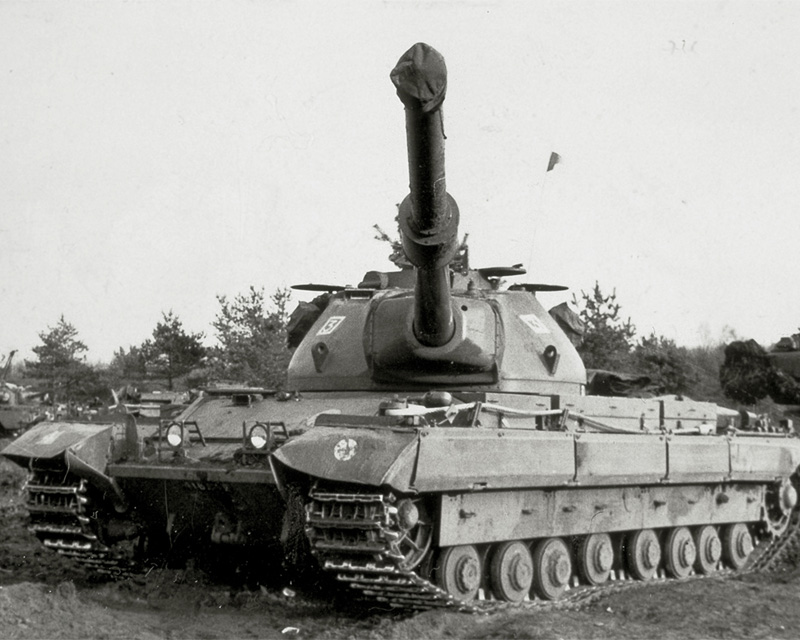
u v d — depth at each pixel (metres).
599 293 25.05
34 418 32.47
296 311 15.55
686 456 13.88
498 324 13.11
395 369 12.79
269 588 12.70
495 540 11.20
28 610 9.79
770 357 21.25
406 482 9.75
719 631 10.63
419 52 8.47
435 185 9.54
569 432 12.05
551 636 9.95
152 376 34.06
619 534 13.49
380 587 10.43
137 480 12.11
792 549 16.33
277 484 10.38
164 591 12.41
